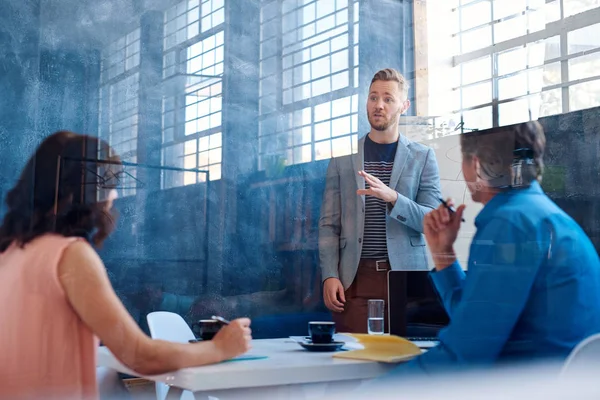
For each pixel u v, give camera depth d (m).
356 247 2.67
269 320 2.64
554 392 1.39
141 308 2.46
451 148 2.85
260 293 2.66
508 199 1.62
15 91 2.33
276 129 2.87
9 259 1.39
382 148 2.82
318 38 2.96
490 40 3.08
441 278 1.83
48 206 1.53
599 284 1.53
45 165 1.60
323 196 2.77
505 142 1.89
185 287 2.59
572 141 3.06
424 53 3.00
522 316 1.52
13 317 1.33
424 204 2.72
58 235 1.43
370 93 2.92
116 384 1.58
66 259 1.37
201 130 2.76
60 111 2.46
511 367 1.49
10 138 2.34
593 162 3.05
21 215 1.48
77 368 1.35
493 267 1.52
